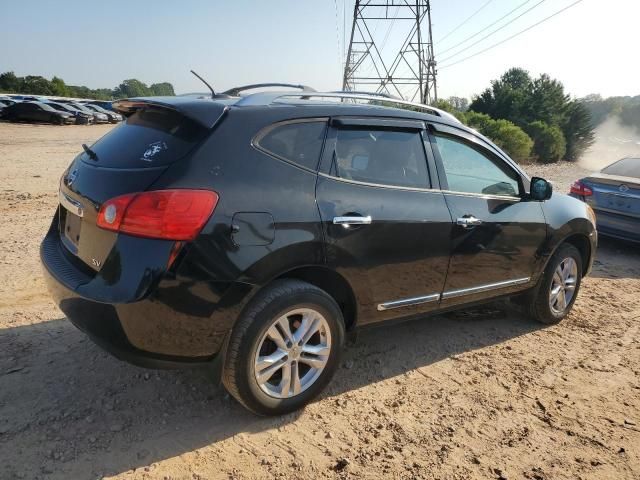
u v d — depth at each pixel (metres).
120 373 3.47
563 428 3.22
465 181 3.94
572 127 40.31
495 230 4.01
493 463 2.86
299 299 2.95
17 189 10.05
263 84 3.78
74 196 3.01
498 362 4.05
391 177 3.47
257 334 2.83
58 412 3.01
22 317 4.18
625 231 7.73
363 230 3.18
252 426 3.03
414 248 3.47
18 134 25.08
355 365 3.86
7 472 2.51
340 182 3.18
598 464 2.90
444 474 2.74
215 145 2.75
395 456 2.86
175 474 2.60
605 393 3.67
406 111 3.72
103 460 2.65
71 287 2.72
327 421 3.13
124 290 2.53
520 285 4.40
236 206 2.71
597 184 8.16
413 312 3.69
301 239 2.90
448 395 3.52
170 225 2.53
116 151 3.00
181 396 3.27
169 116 2.96
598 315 5.21
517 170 4.36
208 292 2.63
